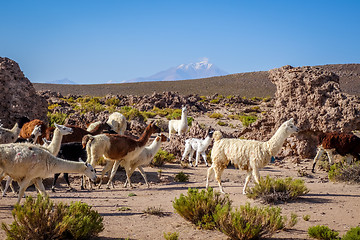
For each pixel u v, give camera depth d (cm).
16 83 2075
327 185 1380
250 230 679
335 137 1812
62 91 13288
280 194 1020
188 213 803
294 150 2264
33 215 642
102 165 1775
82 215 696
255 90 13025
